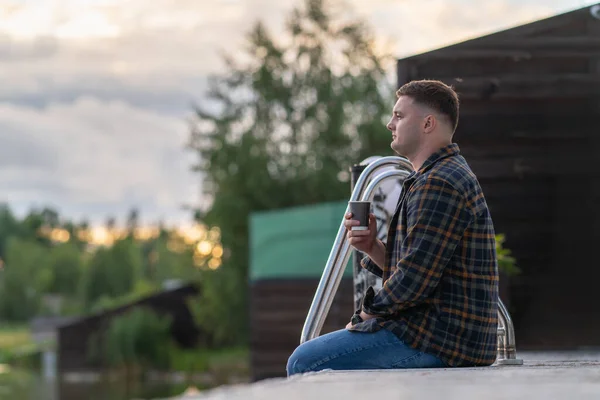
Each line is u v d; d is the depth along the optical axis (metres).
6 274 149.50
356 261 6.59
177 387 57.38
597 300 11.82
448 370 4.49
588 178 11.62
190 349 66.62
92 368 66.56
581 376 4.03
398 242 4.87
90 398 54.06
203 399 3.37
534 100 11.48
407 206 4.84
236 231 51.66
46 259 157.50
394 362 4.75
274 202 51.56
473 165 11.57
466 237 4.77
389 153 54.06
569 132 11.56
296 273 21.27
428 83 4.98
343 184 52.81
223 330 52.28
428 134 4.95
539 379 3.91
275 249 21.70
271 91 53.62
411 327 4.76
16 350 87.31
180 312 67.25
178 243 54.06
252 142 51.41
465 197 4.75
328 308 5.53
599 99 11.45
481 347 4.78
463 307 4.75
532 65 11.41
